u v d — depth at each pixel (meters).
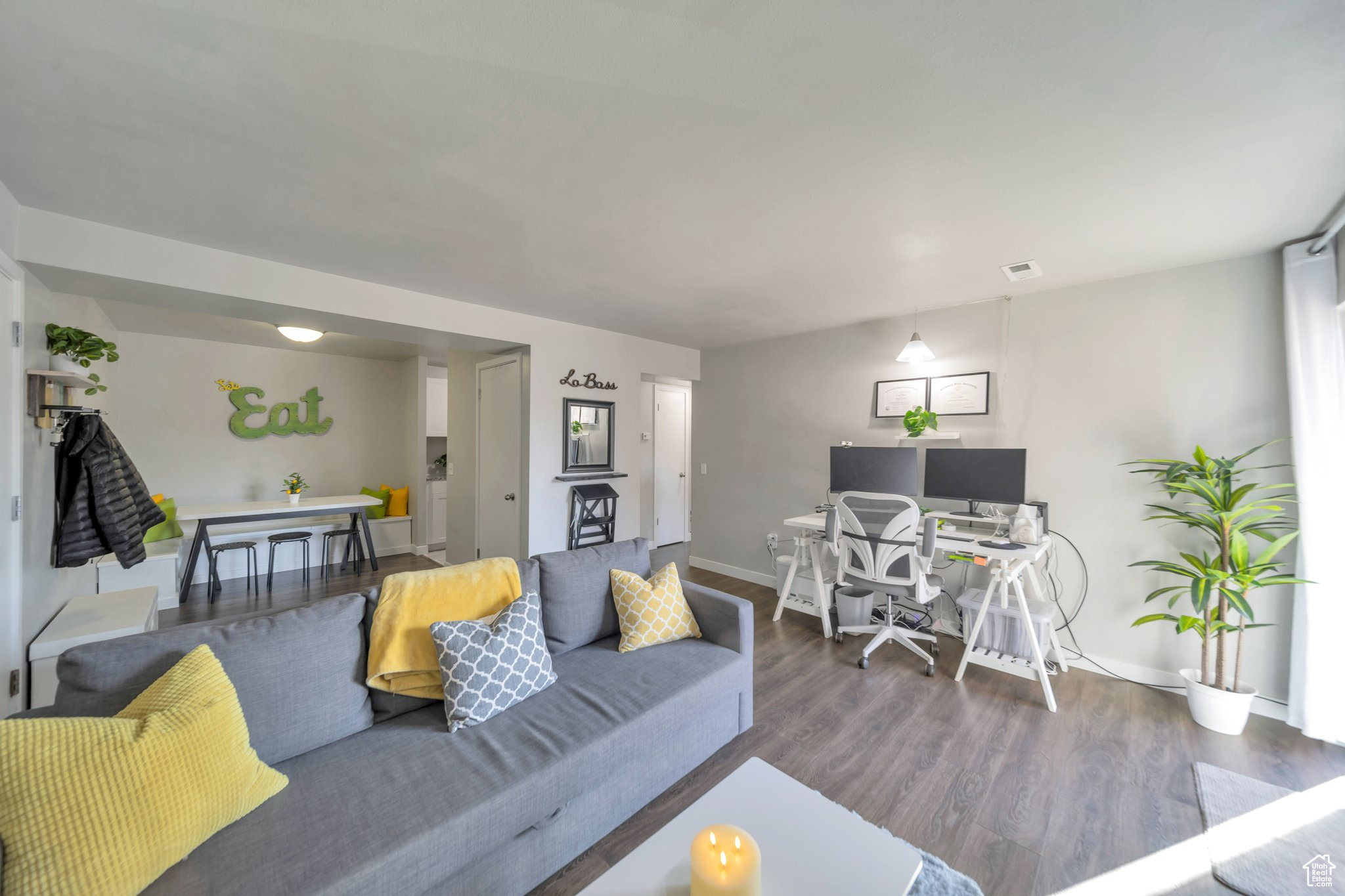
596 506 4.33
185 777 1.09
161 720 1.12
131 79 1.29
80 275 2.19
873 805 1.81
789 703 2.53
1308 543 2.21
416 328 3.29
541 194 1.92
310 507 4.57
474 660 1.67
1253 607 2.49
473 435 4.86
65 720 1.03
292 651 1.52
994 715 2.42
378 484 6.31
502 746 1.53
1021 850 1.61
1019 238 2.32
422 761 1.45
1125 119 1.44
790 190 1.88
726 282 2.99
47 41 1.15
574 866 1.55
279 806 1.25
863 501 2.91
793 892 1.05
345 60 1.23
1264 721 2.38
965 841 1.65
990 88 1.32
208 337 5.05
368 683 1.65
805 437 4.36
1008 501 3.07
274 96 1.37
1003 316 3.26
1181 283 2.67
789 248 2.46
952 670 2.92
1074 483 2.99
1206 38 1.13
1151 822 1.73
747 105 1.40
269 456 5.59
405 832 1.19
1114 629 2.86
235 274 2.55
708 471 5.14
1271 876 1.51
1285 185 1.81
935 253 2.51
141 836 1.01
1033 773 1.99
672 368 4.96
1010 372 3.23
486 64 1.25
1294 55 1.17
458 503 5.09
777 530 4.55
